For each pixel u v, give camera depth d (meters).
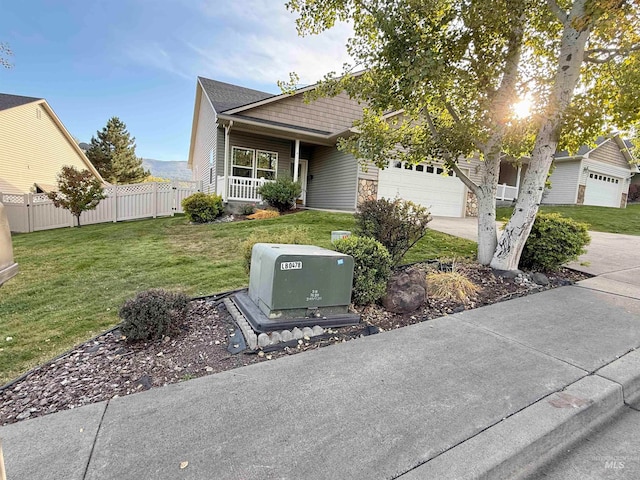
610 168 19.48
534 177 4.98
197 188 13.37
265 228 8.62
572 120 4.65
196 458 1.75
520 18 4.72
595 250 7.43
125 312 3.09
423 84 4.71
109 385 2.49
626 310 3.91
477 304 4.14
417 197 12.83
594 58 4.91
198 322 3.54
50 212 12.47
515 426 1.99
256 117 11.99
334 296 3.43
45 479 1.62
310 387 2.40
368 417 2.07
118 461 1.74
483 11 4.25
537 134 5.29
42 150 18.11
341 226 8.62
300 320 3.26
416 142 6.14
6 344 3.38
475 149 5.95
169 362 2.79
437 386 2.41
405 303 3.76
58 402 2.32
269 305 3.19
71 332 3.61
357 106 13.88
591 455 1.92
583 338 3.19
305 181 15.21
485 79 5.05
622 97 4.57
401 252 5.09
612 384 2.42
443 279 4.43
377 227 5.00
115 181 36.97
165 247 7.45
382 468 1.69
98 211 12.61
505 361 2.76
